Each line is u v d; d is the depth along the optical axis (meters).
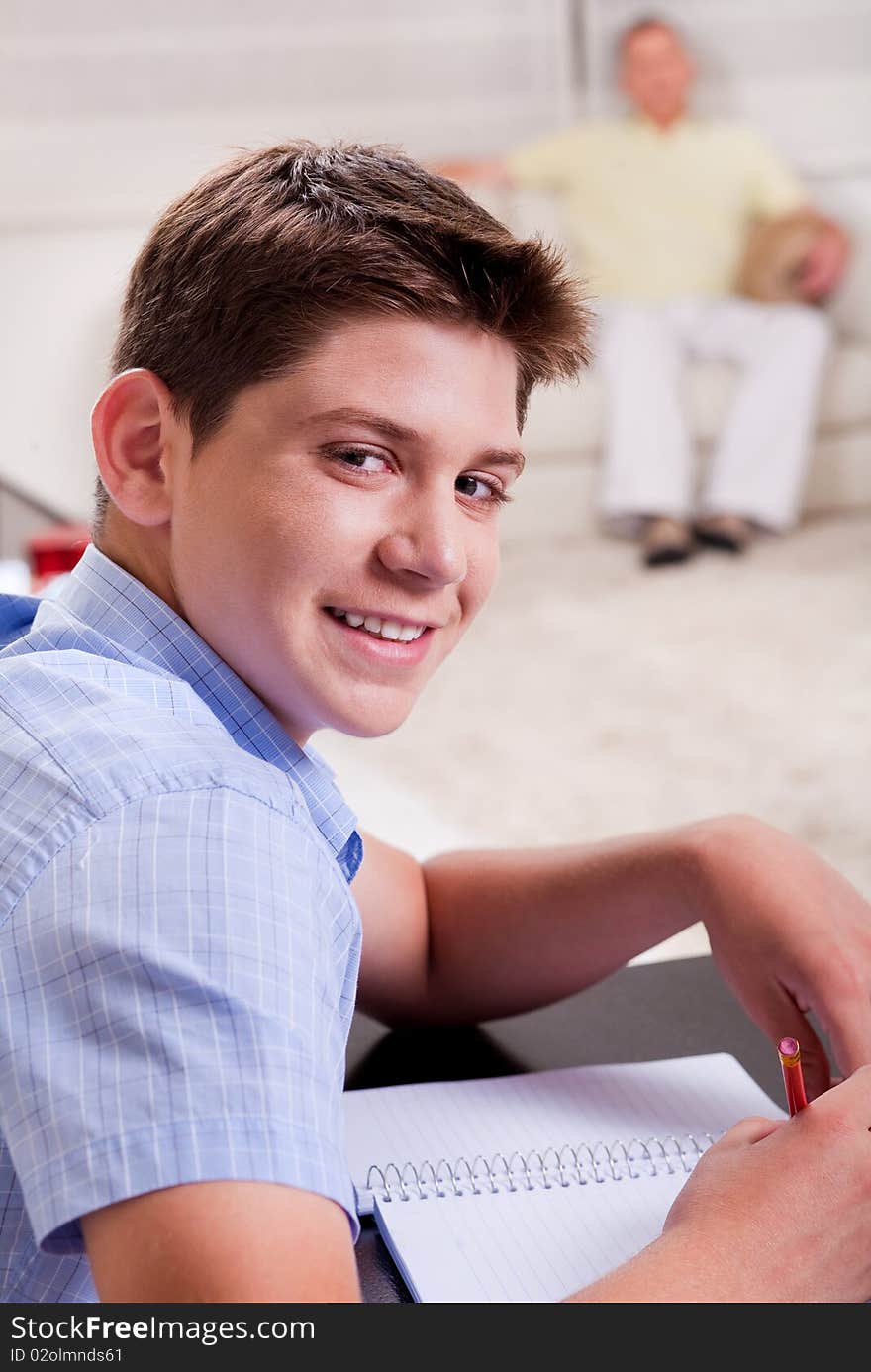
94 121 4.60
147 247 0.66
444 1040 0.91
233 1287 0.43
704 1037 0.89
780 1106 0.80
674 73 4.42
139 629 0.64
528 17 4.84
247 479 0.60
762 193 4.44
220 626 0.62
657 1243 0.56
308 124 4.80
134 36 4.59
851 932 0.81
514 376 0.64
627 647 3.34
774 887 0.82
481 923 0.91
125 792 0.51
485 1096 0.81
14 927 0.49
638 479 4.05
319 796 0.68
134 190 4.63
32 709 0.57
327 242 0.59
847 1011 0.78
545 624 3.54
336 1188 0.46
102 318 3.58
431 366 0.59
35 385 3.55
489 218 0.65
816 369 4.16
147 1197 0.44
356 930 0.58
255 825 0.52
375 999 0.91
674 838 0.87
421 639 0.63
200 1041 0.46
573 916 0.89
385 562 0.60
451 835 2.42
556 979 0.90
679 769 2.66
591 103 4.91
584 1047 0.89
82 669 0.60
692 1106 0.80
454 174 4.52
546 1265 0.65
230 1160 0.45
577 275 0.67
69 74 4.56
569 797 2.57
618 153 4.44
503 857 0.94
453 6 4.80
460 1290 0.63
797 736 2.78
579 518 4.25
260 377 0.59
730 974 0.83
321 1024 0.49
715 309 4.27
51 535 2.28
